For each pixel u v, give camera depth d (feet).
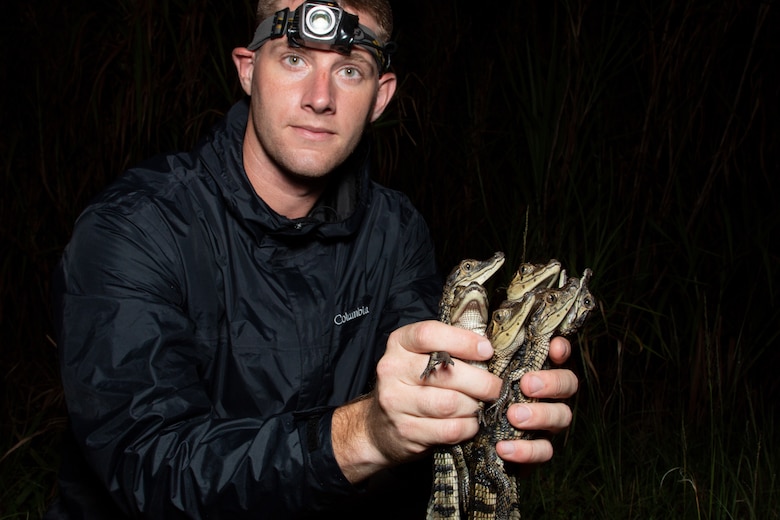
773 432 5.20
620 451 4.95
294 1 3.06
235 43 5.52
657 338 5.84
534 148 5.30
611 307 5.43
